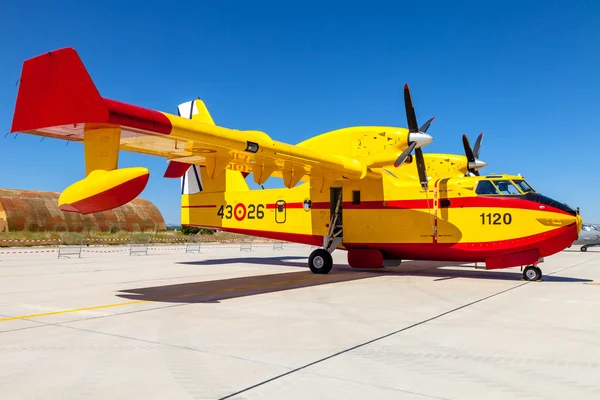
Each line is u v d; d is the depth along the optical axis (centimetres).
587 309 752
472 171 1411
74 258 1972
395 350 496
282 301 830
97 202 757
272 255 2334
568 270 1509
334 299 854
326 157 1104
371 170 1284
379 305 788
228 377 403
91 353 479
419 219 1276
